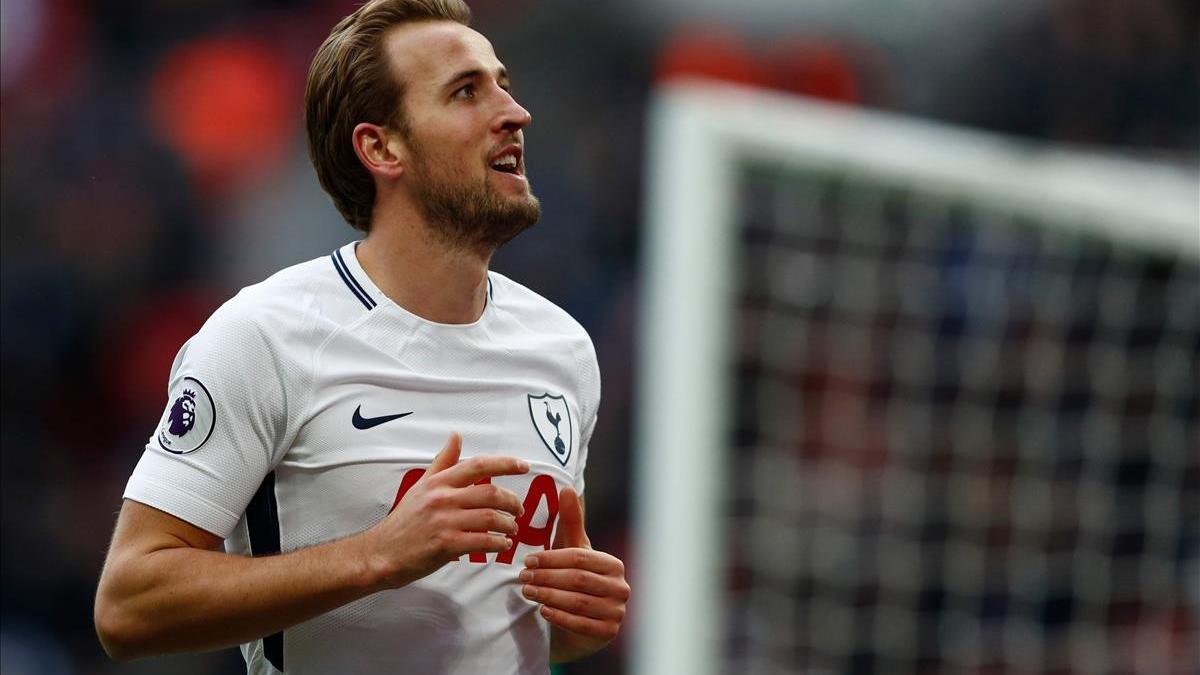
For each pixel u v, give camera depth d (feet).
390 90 30.40
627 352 97.30
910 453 67.56
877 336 67.26
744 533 67.15
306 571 26.84
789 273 66.03
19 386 93.45
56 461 92.43
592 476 90.48
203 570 27.37
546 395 31.32
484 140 30.19
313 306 29.58
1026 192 51.80
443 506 26.43
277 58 110.11
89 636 86.69
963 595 67.05
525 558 30.01
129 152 104.17
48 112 104.88
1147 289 66.44
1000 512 67.72
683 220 47.14
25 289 95.81
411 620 29.37
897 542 67.10
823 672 65.62
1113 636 67.10
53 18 107.86
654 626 44.47
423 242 30.25
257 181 105.09
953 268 67.72
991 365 68.08
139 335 97.19
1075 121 112.16
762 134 48.70
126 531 28.37
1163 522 67.41
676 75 111.55
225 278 100.22
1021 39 114.52
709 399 45.80
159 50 109.50
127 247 99.35
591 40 112.37
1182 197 52.39
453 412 30.01
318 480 29.09
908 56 115.55
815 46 113.70
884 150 50.60
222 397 28.37
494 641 29.99
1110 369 67.15
